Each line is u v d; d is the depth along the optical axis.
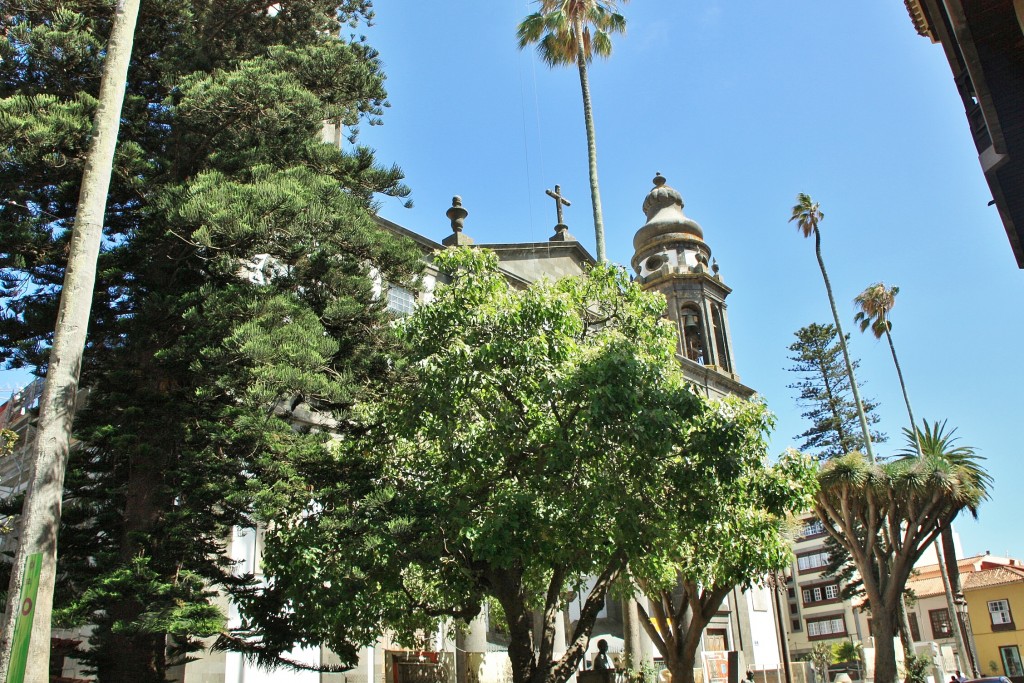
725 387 36.06
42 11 14.12
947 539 28.72
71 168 12.71
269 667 13.91
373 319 14.64
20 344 13.41
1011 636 49.53
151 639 12.28
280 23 17.91
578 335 14.73
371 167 16.22
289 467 12.15
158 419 12.70
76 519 12.66
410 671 18.88
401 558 12.40
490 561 11.90
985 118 11.05
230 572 15.38
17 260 13.18
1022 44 10.83
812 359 48.59
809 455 15.45
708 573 15.72
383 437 14.42
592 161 22.84
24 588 5.89
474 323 13.55
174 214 12.66
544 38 24.66
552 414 13.11
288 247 13.98
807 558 75.06
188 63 15.68
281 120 14.99
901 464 21.23
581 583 15.84
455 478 13.30
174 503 13.40
